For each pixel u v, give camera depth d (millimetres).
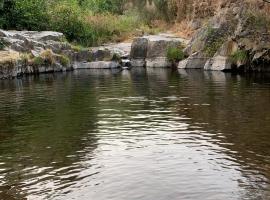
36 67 34062
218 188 9461
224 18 34438
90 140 13375
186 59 36250
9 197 9297
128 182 9891
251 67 32188
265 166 10742
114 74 32938
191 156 11578
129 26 49969
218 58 33719
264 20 31625
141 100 20172
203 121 15477
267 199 8883
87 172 10594
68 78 30406
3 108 18938
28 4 42219
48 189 9672
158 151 12070
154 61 38875
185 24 46688
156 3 52750
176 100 19922
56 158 11734
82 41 44719
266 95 20547
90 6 57781
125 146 12633
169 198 9023
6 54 32344
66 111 17875
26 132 14586
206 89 23156
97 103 19594
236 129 14195
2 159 11805
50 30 43312
